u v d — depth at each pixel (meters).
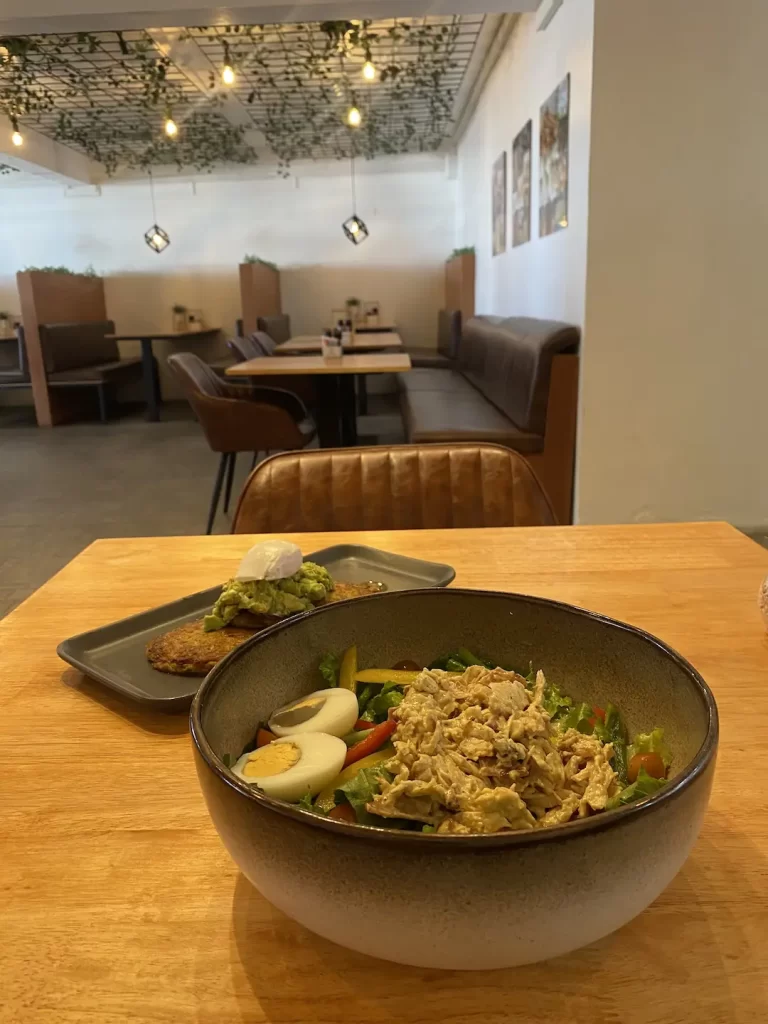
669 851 0.39
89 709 0.77
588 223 3.19
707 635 0.88
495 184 6.12
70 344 8.02
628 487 3.45
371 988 0.45
